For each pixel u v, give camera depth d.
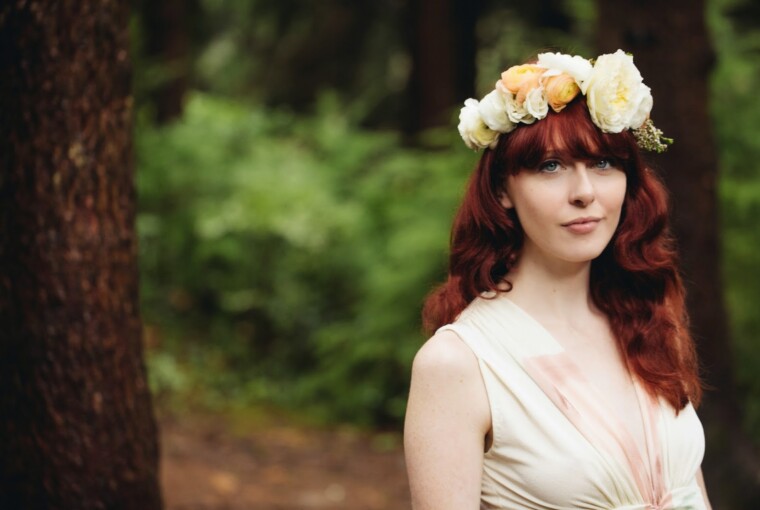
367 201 9.17
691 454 1.85
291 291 9.02
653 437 1.81
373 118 14.35
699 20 4.36
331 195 9.35
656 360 1.89
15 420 2.71
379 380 7.74
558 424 1.75
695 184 4.43
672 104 4.36
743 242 6.21
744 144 6.43
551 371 1.79
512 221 1.87
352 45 14.42
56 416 2.70
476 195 1.89
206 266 8.96
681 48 4.33
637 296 1.98
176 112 10.12
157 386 7.36
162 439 6.32
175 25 10.25
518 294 1.89
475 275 1.90
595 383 1.83
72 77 2.66
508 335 1.82
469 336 1.81
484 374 1.78
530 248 1.89
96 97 2.71
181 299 8.88
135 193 2.87
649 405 1.84
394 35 14.32
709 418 4.63
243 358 8.42
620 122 1.76
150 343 8.04
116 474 2.78
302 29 14.12
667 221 1.97
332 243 9.10
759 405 6.05
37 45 2.63
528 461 1.74
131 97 2.85
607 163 1.81
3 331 2.69
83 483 2.73
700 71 4.39
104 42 2.71
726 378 4.66
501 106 1.80
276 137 10.87
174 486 5.28
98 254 2.73
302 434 7.08
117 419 2.78
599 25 4.48
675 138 4.39
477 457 1.77
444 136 8.15
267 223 8.71
